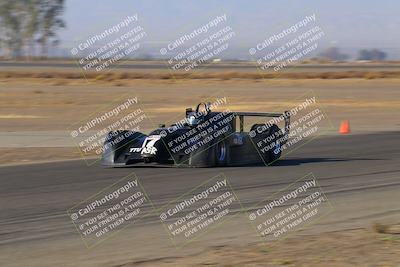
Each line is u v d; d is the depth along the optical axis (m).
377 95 102.44
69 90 111.38
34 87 118.38
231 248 19.64
